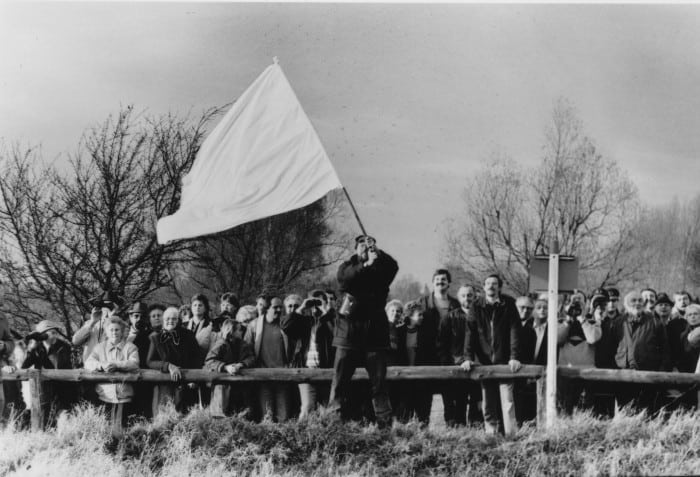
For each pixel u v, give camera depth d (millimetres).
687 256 30859
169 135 21859
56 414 10688
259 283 23562
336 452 9484
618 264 30875
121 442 9820
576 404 10391
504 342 10258
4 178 20531
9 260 20266
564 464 8977
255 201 11352
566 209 30969
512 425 10094
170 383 10391
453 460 9203
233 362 10430
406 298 31422
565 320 10812
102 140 21281
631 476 8562
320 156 11266
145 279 20469
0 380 10586
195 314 11703
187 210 11547
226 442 9641
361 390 10680
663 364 10648
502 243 30656
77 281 20016
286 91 11633
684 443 9180
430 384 10773
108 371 10352
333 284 25062
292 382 10281
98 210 20375
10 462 9672
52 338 11305
